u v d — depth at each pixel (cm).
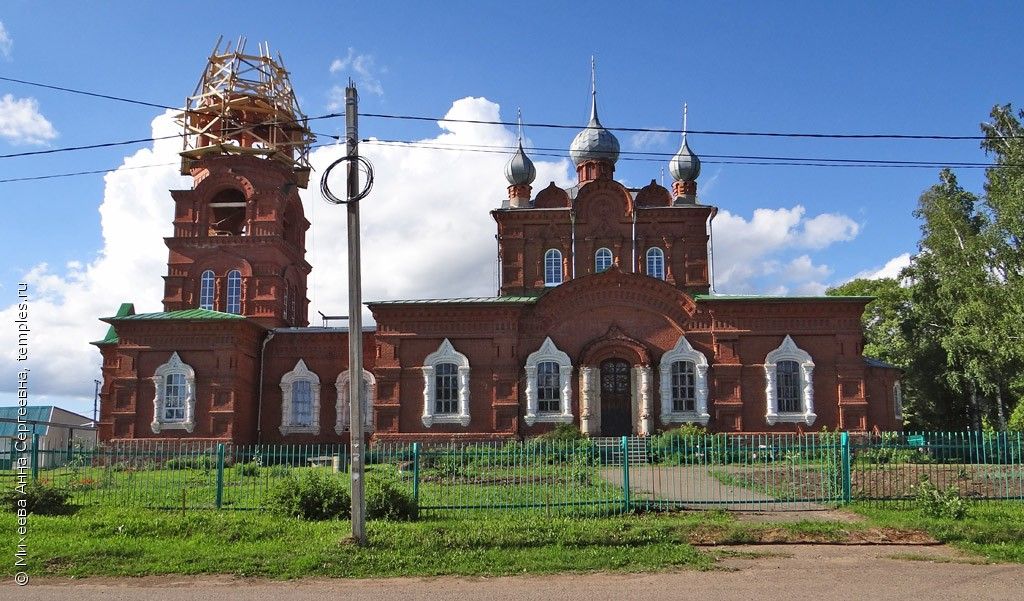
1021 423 4975
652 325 4306
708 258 4822
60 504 2189
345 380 4572
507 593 1420
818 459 3238
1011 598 1359
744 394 4194
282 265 4988
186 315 4384
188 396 4269
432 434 4197
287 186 2983
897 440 3791
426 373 4250
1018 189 4603
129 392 4312
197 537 1859
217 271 4903
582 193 4909
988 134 4991
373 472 3225
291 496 2112
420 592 1433
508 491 2486
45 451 2553
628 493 2211
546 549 1725
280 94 5244
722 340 4234
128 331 4375
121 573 1573
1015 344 4753
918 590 1416
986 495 2397
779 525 1909
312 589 1460
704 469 3169
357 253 1875
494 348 4284
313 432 4519
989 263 5022
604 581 1501
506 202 5241
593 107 5272
